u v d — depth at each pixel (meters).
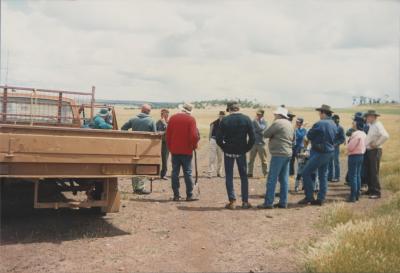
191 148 10.62
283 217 8.96
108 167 7.47
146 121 11.48
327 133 10.25
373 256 5.74
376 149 11.77
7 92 8.64
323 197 10.48
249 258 6.28
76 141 7.14
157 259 6.23
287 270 5.74
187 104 10.74
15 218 8.40
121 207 9.64
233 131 9.71
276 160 9.87
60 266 5.86
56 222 8.20
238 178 15.62
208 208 9.84
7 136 6.68
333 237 6.54
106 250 6.60
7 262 5.96
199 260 6.21
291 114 13.80
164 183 13.80
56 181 8.27
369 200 11.38
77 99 9.12
